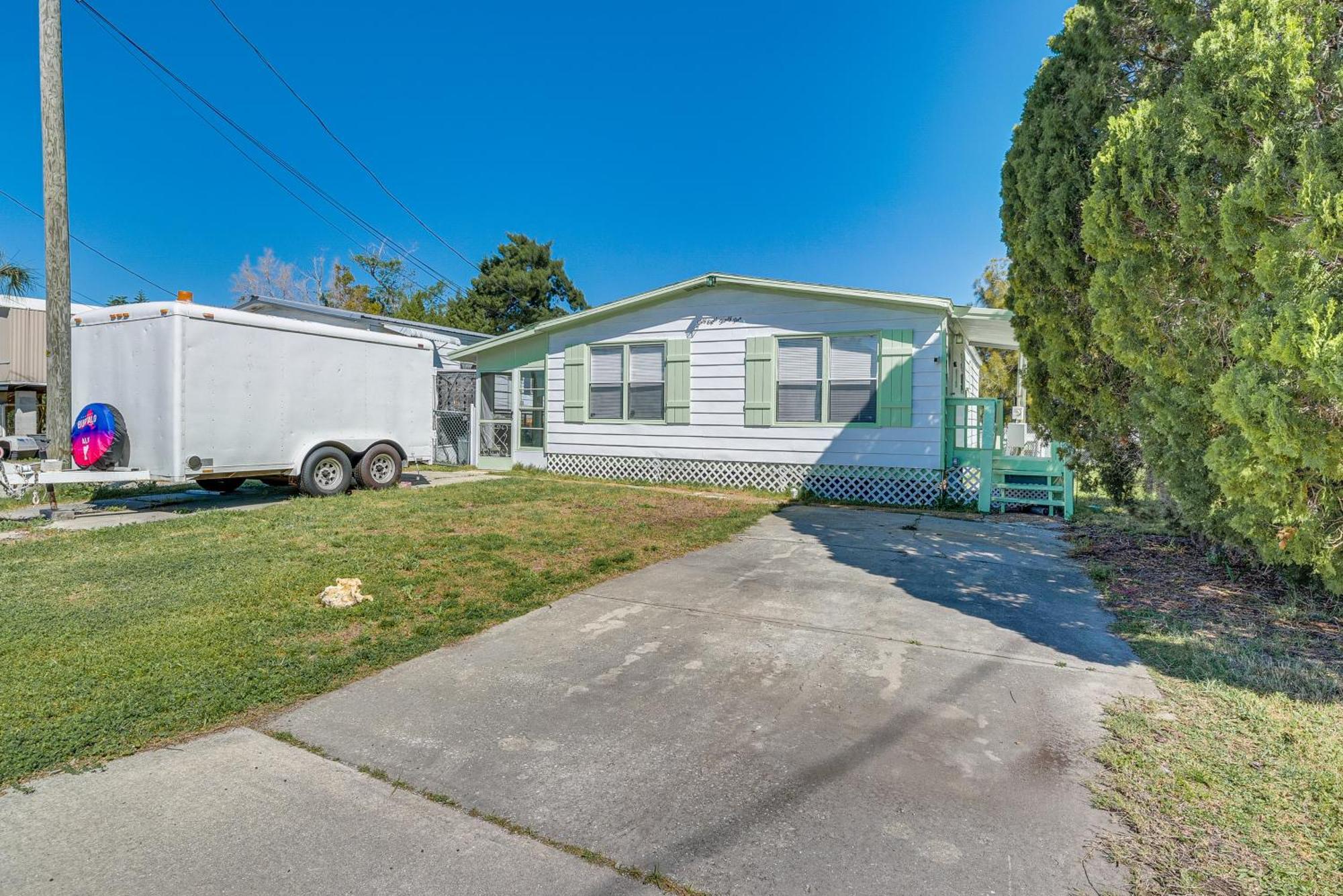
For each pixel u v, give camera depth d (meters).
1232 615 4.51
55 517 7.88
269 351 8.68
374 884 1.98
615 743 2.83
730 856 2.12
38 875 1.99
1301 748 2.75
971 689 3.38
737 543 6.93
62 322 8.33
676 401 11.65
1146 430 4.98
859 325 10.29
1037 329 6.44
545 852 2.14
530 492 9.82
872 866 2.07
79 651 3.62
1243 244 3.54
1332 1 3.46
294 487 9.88
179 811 2.32
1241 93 3.50
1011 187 6.79
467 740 2.84
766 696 3.30
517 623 4.36
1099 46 5.60
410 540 6.40
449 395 15.21
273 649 3.75
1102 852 2.13
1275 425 3.23
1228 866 2.06
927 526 8.08
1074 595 5.05
